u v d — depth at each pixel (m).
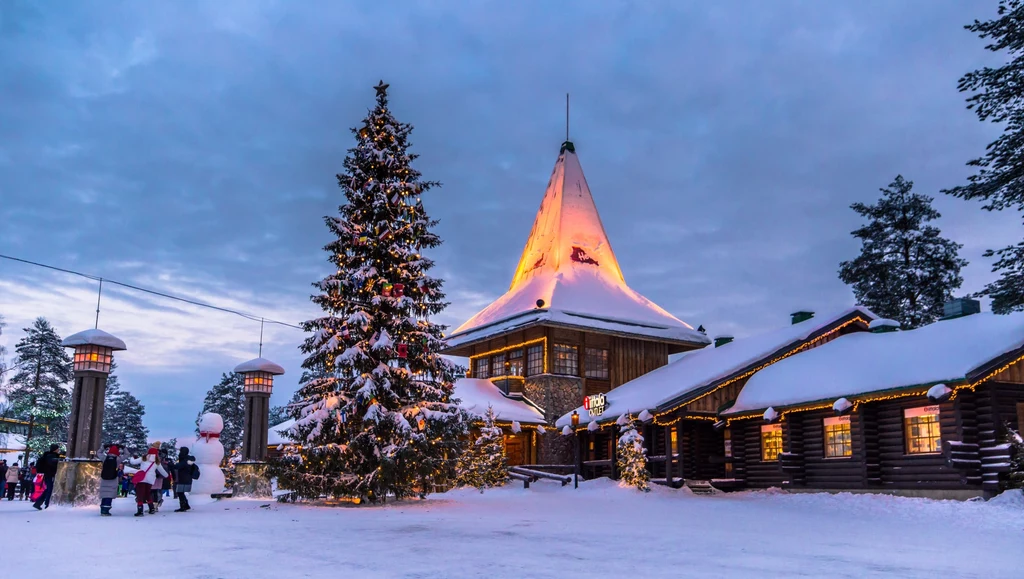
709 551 10.56
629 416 28.22
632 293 40.47
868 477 22.59
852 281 44.34
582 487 28.53
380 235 22.48
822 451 24.72
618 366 37.00
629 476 26.67
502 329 36.22
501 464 28.97
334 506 20.25
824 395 23.72
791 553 10.45
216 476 23.84
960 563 9.57
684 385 28.41
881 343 25.50
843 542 12.05
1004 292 22.27
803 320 31.45
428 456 21.41
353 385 21.17
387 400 21.73
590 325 35.34
